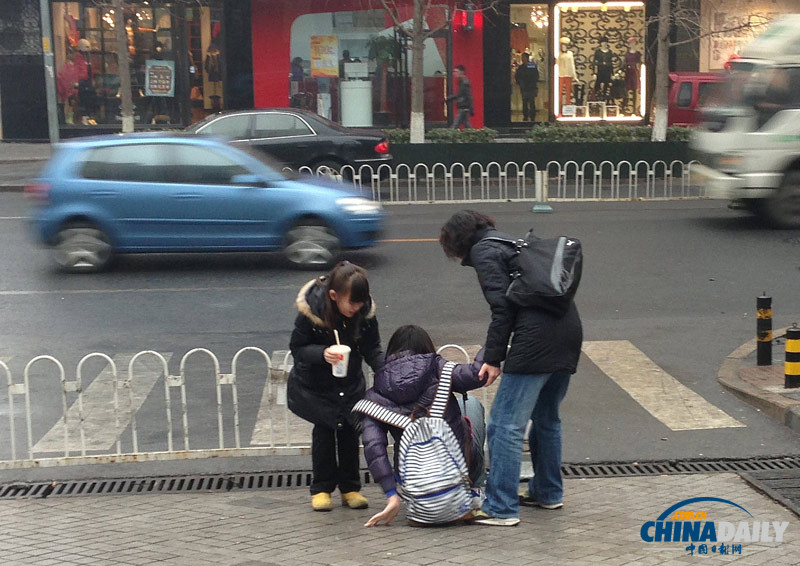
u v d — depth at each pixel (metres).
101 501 6.10
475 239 5.51
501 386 5.46
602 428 7.40
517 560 4.94
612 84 28.98
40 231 12.88
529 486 5.87
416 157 20.98
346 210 12.94
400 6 27.72
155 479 6.55
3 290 12.05
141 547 5.23
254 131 18.83
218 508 5.92
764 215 15.46
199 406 8.02
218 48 28.06
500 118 28.55
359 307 5.49
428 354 5.59
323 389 5.66
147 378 8.72
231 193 12.80
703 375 8.63
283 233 12.95
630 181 19.39
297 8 27.83
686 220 16.41
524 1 28.20
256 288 12.11
